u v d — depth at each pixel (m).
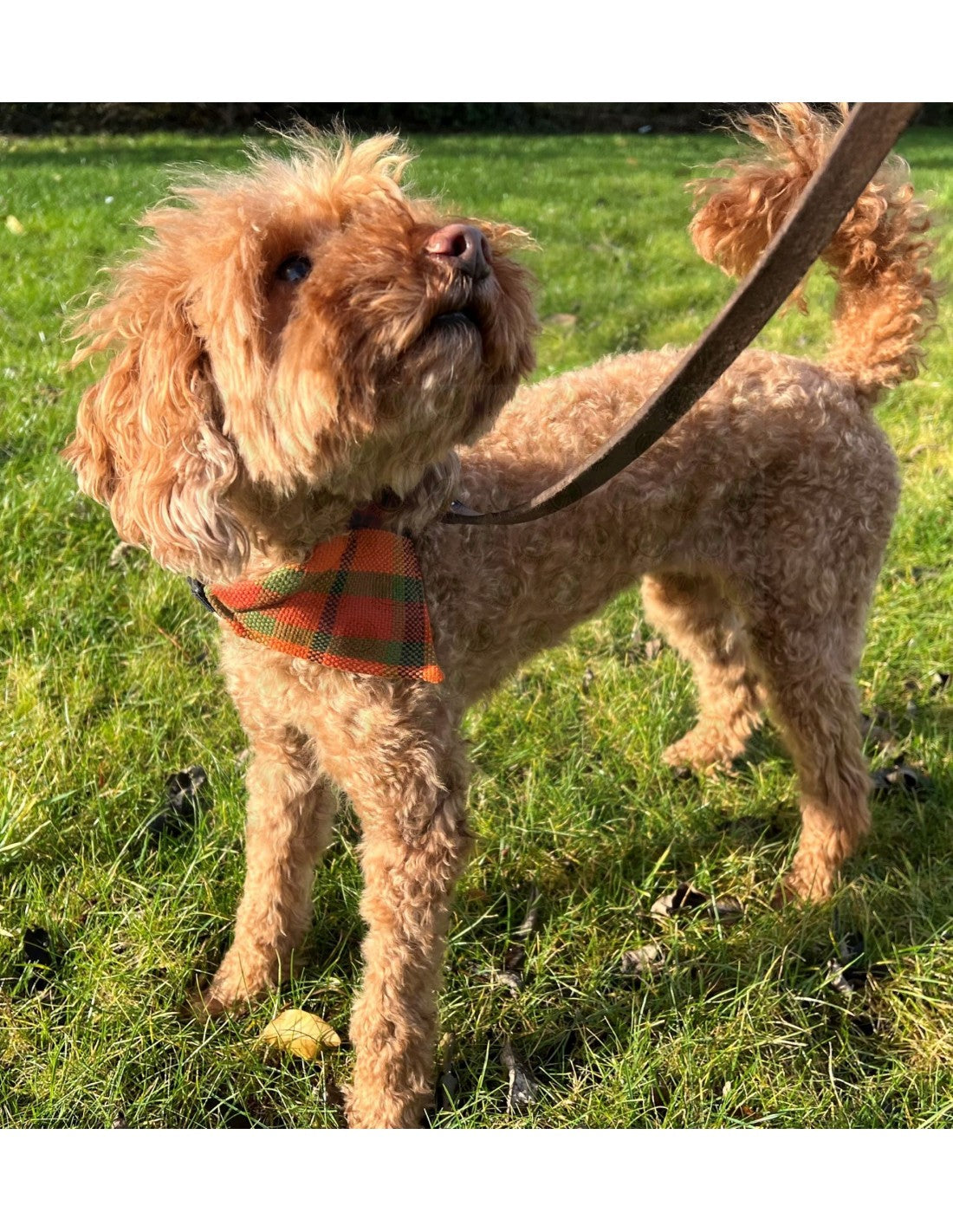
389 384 0.50
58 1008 0.65
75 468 0.59
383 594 0.60
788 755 0.93
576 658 0.98
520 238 0.62
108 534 1.05
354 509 0.61
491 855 0.80
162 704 0.88
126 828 0.77
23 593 0.95
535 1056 0.68
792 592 0.78
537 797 0.83
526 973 0.72
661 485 0.73
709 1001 0.69
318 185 0.56
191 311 0.54
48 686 0.86
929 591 1.06
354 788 0.63
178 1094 0.63
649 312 1.89
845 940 0.75
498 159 3.92
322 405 0.50
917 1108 0.65
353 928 0.75
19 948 0.68
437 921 0.63
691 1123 0.63
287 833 0.69
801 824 0.86
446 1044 0.69
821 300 1.93
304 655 0.59
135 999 0.67
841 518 0.78
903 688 0.97
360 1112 0.64
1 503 1.04
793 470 0.76
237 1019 0.69
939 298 0.78
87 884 0.73
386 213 0.52
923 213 0.76
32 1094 0.62
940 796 0.85
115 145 4.11
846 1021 0.69
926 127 5.20
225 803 0.77
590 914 0.75
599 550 0.72
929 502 1.20
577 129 5.47
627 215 2.72
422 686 0.61
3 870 0.73
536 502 0.57
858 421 0.78
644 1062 0.65
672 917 0.76
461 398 0.53
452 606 0.66
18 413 1.23
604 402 0.73
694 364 0.47
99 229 2.21
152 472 0.55
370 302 0.49
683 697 0.97
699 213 0.72
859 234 0.75
